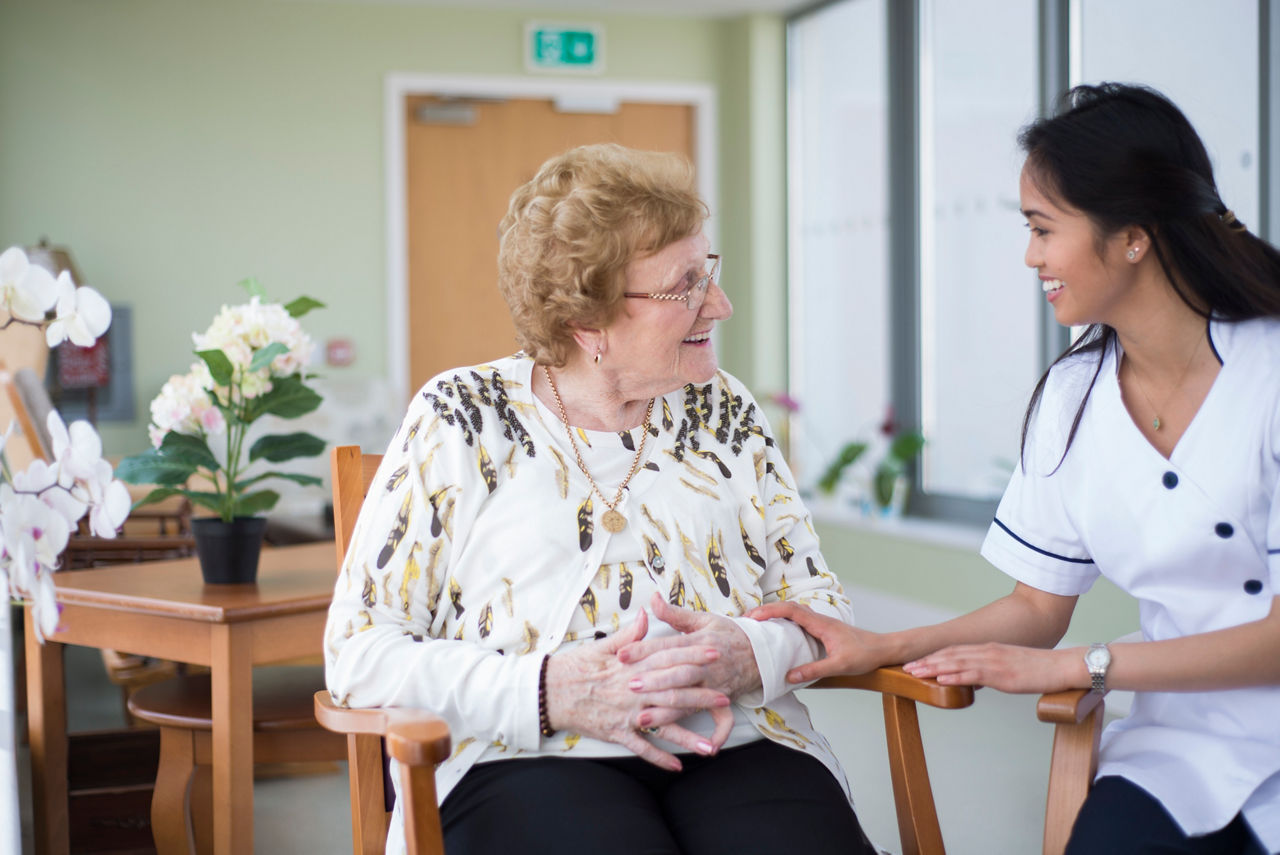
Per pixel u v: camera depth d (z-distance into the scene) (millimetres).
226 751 1856
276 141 5254
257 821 2590
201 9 5141
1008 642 1462
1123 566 1388
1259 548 1294
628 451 1479
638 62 5645
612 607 1400
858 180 5117
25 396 3406
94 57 5039
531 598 1390
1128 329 1334
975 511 4488
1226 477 1286
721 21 5727
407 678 1304
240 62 5195
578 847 1215
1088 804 1283
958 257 4547
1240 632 1238
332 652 1352
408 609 1404
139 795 2232
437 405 1436
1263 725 1282
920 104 4742
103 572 2219
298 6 5246
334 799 2746
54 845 2129
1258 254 1295
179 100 5141
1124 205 1258
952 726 3299
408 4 5352
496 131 5566
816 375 5465
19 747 3000
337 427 4883
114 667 3078
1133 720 1420
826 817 1312
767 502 1573
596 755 1338
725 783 1350
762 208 5586
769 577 1562
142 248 5125
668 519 1457
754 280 5594
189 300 5184
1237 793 1237
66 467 1145
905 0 4773
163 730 1995
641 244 1387
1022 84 4188
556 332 1438
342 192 5336
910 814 1429
